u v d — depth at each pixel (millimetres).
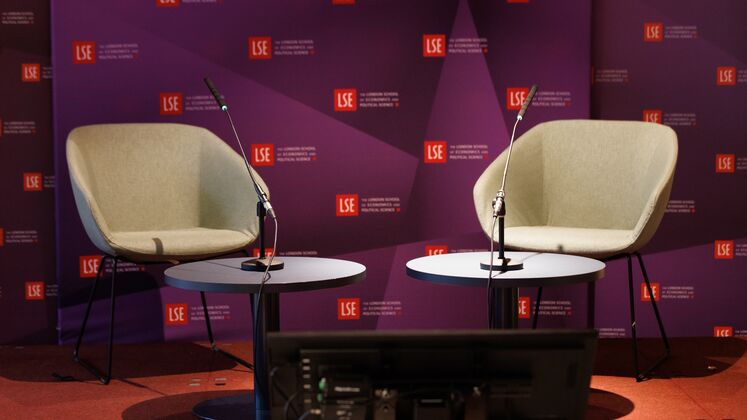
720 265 4348
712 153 4316
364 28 4238
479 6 4223
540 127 4062
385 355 1844
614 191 3941
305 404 1852
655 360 3883
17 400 3342
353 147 4281
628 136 3953
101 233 3459
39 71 4258
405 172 4289
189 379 3648
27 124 4270
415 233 4305
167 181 4008
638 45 4289
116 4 4188
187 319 4324
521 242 3566
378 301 4336
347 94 4262
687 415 3098
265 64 4246
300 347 1847
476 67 4246
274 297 3037
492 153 4277
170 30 4215
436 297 4324
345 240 4312
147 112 4234
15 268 4320
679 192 4332
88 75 4199
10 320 4332
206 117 4262
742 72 4289
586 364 1852
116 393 3436
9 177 4277
